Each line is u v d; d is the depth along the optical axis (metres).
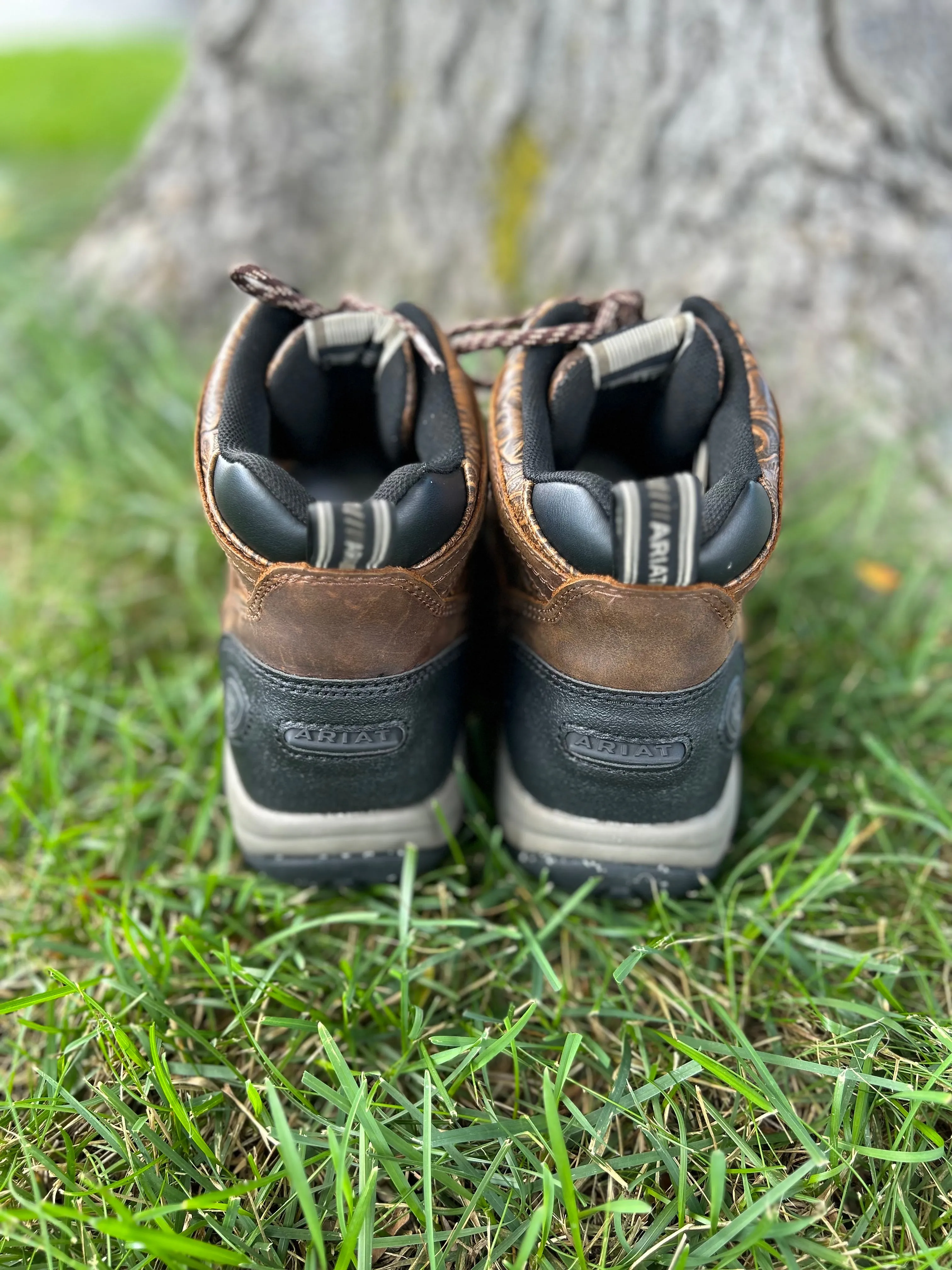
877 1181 0.26
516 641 0.32
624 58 0.51
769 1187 0.26
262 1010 0.30
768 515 0.28
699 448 0.32
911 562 0.47
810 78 0.49
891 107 0.49
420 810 0.33
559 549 0.27
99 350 0.60
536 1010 0.31
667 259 0.52
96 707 0.40
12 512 0.52
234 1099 0.28
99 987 0.31
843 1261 0.24
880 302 0.51
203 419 0.29
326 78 0.57
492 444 0.30
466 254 0.55
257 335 0.31
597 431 0.34
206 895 0.33
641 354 0.30
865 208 0.50
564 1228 0.26
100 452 0.53
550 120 0.53
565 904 0.33
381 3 0.54
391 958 0.31
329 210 0.60
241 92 0.59
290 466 0.34
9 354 0.59
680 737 0.30
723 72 0.50
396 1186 0.24
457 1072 0.27
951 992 0.31
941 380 0.51
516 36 0.52
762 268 0.51
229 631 0.32
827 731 0.40
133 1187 0.26
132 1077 0.27
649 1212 0.25
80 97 1.07
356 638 0.28
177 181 0.61
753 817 0.37
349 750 0.30
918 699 0.41
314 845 0.33
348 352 0.31
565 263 0.54
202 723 0.39
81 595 0.47
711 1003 0.31
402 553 0.27
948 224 0.51
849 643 0.44
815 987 0.31
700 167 0.51
